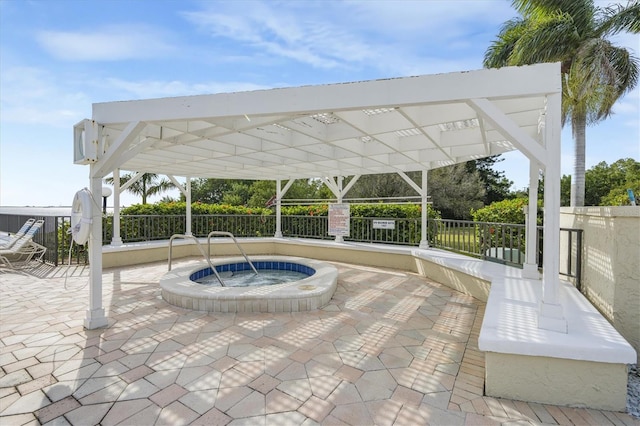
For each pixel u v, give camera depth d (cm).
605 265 329
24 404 221
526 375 235
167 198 1877
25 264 738
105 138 376
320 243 868
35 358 289
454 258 598
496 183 2283
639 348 293
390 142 507
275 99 312
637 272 294
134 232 868
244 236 1048
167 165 773
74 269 694
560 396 230
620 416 219
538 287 392
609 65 664
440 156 616
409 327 375
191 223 967
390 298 497
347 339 339
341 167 803
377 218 841
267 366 279
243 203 2248
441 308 448
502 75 258
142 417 209
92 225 359
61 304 450
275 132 489
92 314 360
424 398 235
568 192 1641
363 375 266
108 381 252
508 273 470
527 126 441
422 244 731
